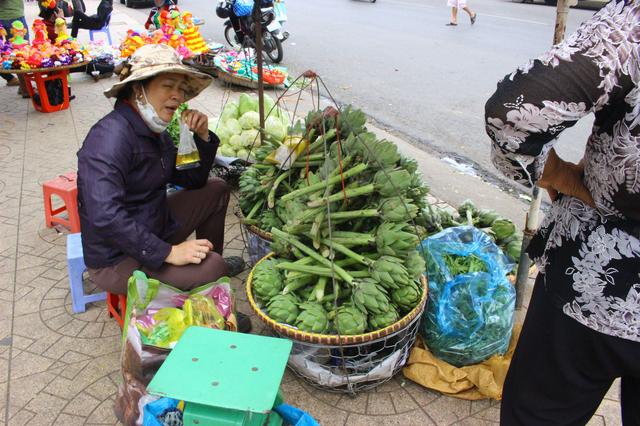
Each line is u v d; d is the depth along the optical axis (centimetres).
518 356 168
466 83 783
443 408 234
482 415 230
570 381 154
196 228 323
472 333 238
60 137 568
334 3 1692
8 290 311
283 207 285
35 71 613
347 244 246
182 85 238
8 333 277
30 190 439
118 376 249
